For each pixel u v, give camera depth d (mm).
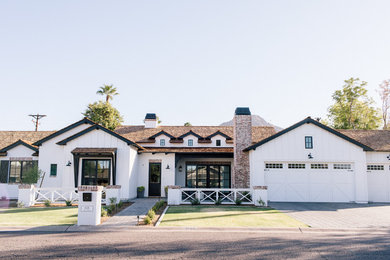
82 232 8562
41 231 8633
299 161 17312
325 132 17516
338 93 41969
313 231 9031
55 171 18188
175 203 14828
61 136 18656
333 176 17312
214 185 20656
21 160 19078
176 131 23547
